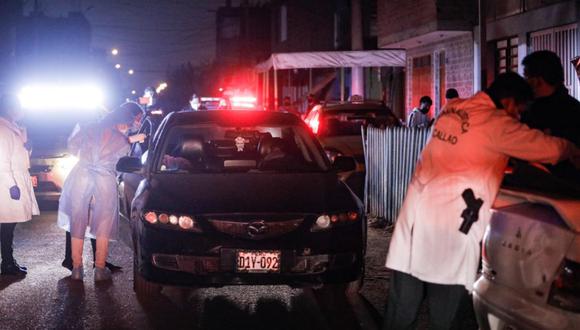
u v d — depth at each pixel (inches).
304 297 281.9
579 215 141.2
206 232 250.4
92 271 327.9
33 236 410.6
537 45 579.8
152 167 297.6
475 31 682.2
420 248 173.6
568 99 212.1
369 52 850.8
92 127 308.2
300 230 251.9
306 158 315.3
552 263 143.2
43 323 251.0
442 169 172.9
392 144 434.0
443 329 177.5
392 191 435.5
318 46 1406.3
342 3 1270.9
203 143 309.0
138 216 264.5
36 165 475.8
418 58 821.2
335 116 592.1
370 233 418.0
